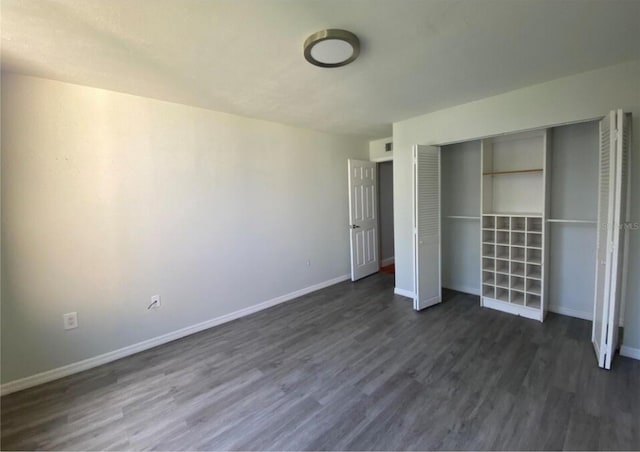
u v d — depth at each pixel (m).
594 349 2.58
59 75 2.28
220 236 3.37
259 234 3.74
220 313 3.41
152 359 2.71
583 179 3.08
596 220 2.91
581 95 2.46
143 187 2.83
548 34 1.82
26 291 2.32
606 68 2.34
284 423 1.89
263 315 3.62
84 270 2.55
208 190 3.25
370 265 5.20
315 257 4.45
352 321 3.37
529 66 2.28
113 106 2.64
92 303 2.60
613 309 2.23
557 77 2.51
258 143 3.68
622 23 1.71
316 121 3.79
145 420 1.96
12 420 1.99
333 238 4.71
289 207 4.06
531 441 1.68
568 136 3.13
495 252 3.52
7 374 2.27
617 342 2.55
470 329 3.06
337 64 2.04
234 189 3.47
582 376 2.23
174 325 3.07
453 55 2.07
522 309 3.32
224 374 2.44
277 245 3.94
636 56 2.16
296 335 3.08
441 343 2.81
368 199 5.10
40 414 2.04
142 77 2.33
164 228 2.97
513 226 3.48
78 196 2.50
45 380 2.40
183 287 3.12
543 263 3.11
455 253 4.24
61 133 2.41
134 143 2.76
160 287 2.96
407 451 1.65
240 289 3.58
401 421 1.87
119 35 1.74
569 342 2.72
